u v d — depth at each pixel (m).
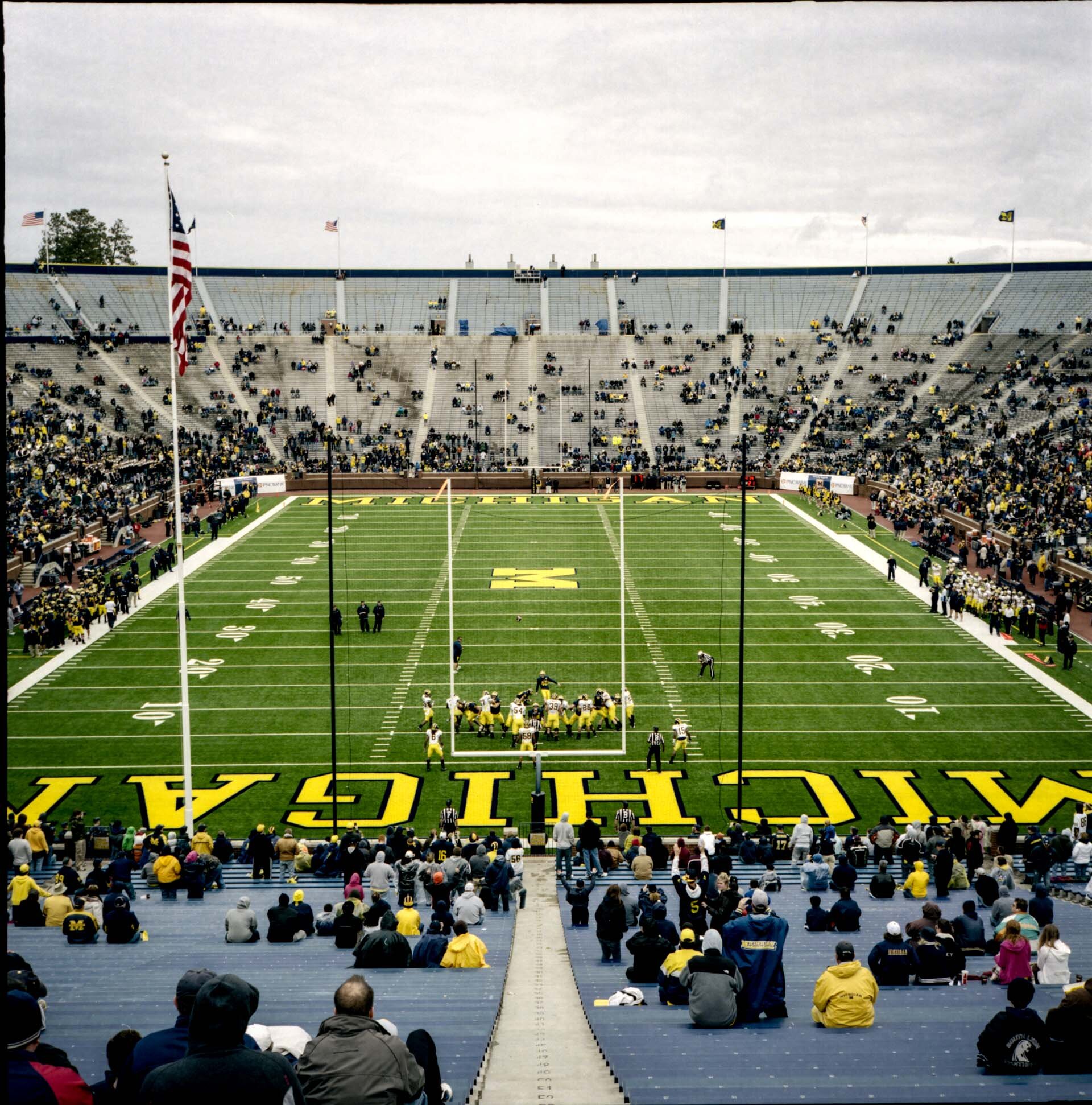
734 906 16.02
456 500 75.12
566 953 18.14
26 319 96.25
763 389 92.19
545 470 81.31
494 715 34.28
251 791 30.55
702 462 82.88
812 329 103.19
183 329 28.80
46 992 8.27
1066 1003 8.63
